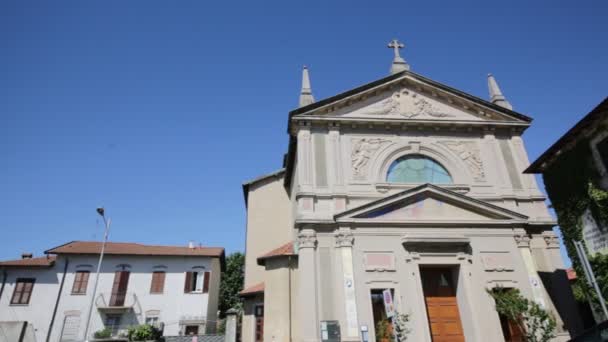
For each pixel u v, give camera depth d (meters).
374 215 16.66
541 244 17.11
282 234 24.44
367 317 14.85
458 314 16.22
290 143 20.06
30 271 29.72
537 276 16.31
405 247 16.23
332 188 17.28
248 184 26.12
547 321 15.02
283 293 17.80
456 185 18.14
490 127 19.62
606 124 14.52
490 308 15.54
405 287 15.55
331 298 15.07
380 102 19.78
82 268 30.31
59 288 29.44
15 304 28.61
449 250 16.39
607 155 14.58
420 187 17.19
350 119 18.73
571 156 16.16
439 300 16.50
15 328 12.36
